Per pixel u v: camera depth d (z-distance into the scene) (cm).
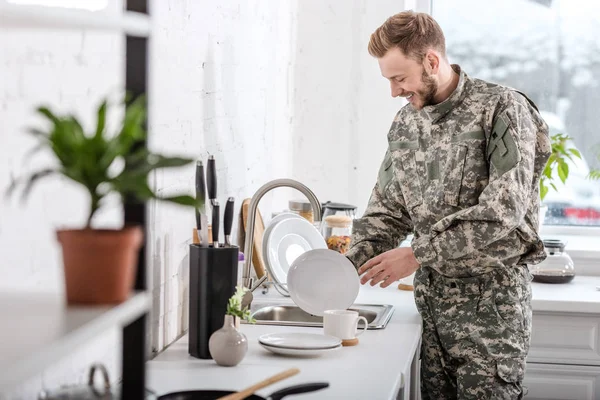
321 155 376
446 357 242
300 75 374
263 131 318
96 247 100
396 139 252
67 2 139
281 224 269
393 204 255
